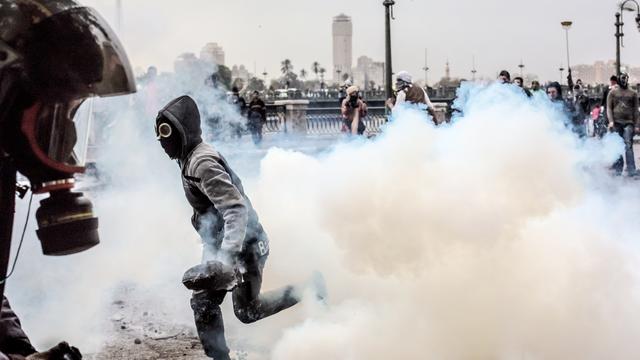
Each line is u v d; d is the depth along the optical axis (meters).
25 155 3.69
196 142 5.18
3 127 3.64
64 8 3.61
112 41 3.71
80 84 3.63
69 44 3.60
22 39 3.56
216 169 5.07
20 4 3.57
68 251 3.87
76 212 3.86
